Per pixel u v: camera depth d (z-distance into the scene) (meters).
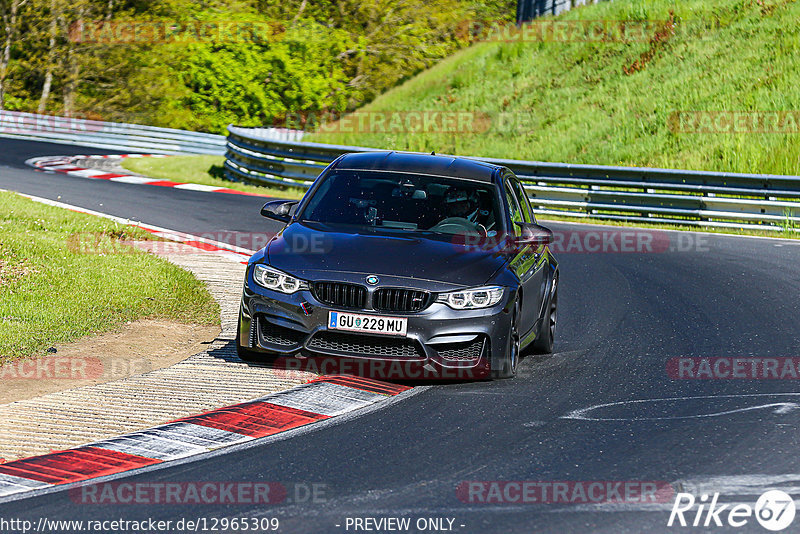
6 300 32.75
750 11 115.31
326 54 171.88
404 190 29.66
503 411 23.53
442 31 183.25
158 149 132.38
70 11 173.88
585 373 28.05
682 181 67.69
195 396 24.36
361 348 25.45
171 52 173.50
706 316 36.88
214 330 32.78
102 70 175.25
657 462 19.77
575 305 39.09
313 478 18.52
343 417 22.80
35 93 180.38
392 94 132.25
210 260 45.25
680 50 112.00
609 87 109.94
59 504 17.08
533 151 100.19
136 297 35.38
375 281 25.25
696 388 26.27
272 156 84.56
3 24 174.50
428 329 25.09
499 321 25.67
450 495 17.66
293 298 25.61
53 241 43.69
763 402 24.73
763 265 49.44
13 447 20.22
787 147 86.56
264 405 23.61
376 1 180.25
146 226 55.06
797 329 34.50
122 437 21.03
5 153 105.69
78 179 80.25
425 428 21.98
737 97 98.12
